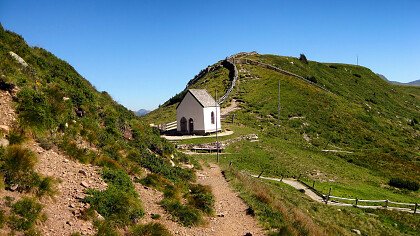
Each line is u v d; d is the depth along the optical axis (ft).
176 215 47.96
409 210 121.70
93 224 35.86
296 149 184.55
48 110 51.26
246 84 306.76
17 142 42.16
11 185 34.73
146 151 71.87
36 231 30.66
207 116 183.42
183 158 91.40
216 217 54.65
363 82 453.99
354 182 148.66
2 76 50.24
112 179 47.88
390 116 346.13
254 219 57.06
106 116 71.05
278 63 395.14
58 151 48.03
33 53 72.74
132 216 40.70
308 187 123.03
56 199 37.35
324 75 419.13
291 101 279.28
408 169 189.88
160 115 258.98
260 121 230.68
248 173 123.65
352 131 253.24
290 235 51.62
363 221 100.17
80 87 73.51
